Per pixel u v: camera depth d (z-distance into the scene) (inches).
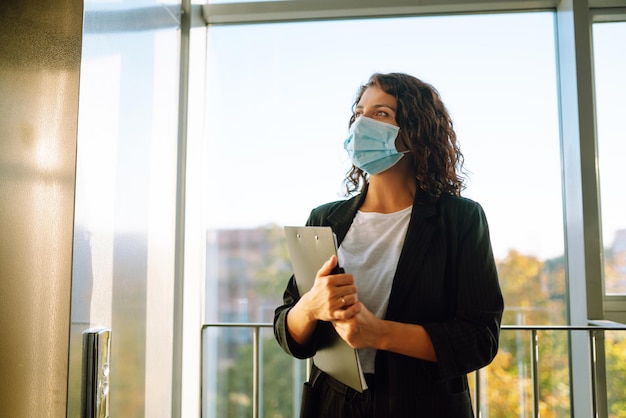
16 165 48.5
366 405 55.1
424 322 56.5
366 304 58.2
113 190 56.4
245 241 102.9
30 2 49.4
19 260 47.6
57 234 47.4
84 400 49.0
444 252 57.5
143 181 66.3
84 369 49.2
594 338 87.4
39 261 47.4
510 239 97.5
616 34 98.3
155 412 72.5
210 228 103.5
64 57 48.6
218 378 101.6
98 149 52.4
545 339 95.6
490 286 56.9
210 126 104.0
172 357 85.7
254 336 88.7
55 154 47.9
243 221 103.0
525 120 98.9
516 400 95.1
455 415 54.9
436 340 52.7
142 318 66.4
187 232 98.4
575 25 93.4
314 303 52.6
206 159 103.7
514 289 97.0
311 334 57.3
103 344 50.9
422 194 61.1
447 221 58.9
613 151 96.6
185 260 97.3
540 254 97.0
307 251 54.9
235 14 103.0
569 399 94.4
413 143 63.9
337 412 56.1
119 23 57.9
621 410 89.4
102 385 50.7
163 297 76.5
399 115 65.1
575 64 93.0
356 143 65.0
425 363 54.7
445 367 52.6
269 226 102.5
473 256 57.2
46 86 48.6
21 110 48.7
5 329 47.3
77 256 48.1
